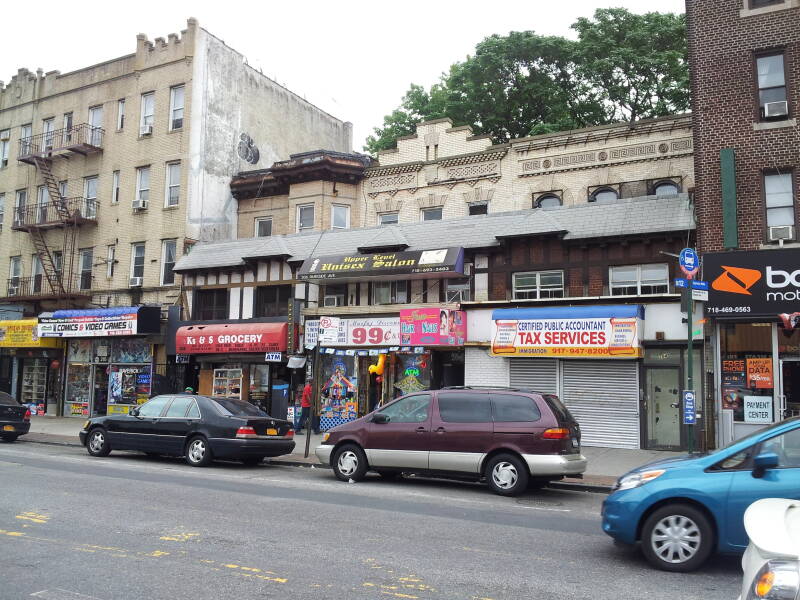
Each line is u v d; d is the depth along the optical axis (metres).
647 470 6.82
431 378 19.58
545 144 21.08
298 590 5.50
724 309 15.21
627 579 6.10
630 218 17.56
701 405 15.89
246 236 27.22
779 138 15.55
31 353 29.02
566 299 17.47
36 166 30.52
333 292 21.89
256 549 6.83
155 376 24.81
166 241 26.75
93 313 25.77
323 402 20.75
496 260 19.25
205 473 13.13
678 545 6.40
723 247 15.68
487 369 18.55
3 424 18.53
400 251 20.38
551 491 11.81
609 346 16.20
